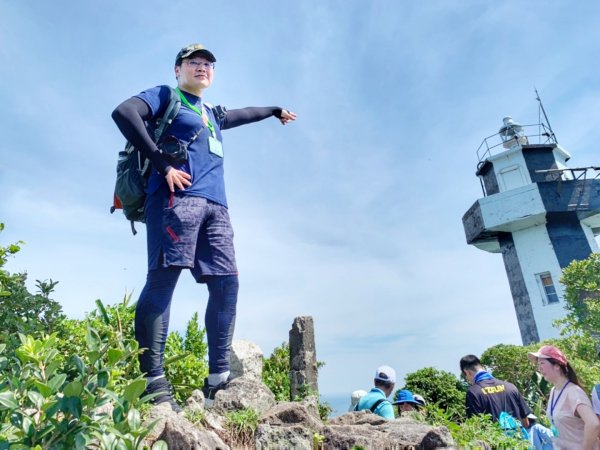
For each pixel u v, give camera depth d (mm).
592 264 12891
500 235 24344
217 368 3953
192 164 3906
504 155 23891
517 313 22969
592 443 3465
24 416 1781
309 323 8977
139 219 4273
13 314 4031
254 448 2891
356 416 3703
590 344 12359
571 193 21562
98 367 2066
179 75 4223
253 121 4910
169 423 2482
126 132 3602
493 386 5113
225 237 4082
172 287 3680
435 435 2814
